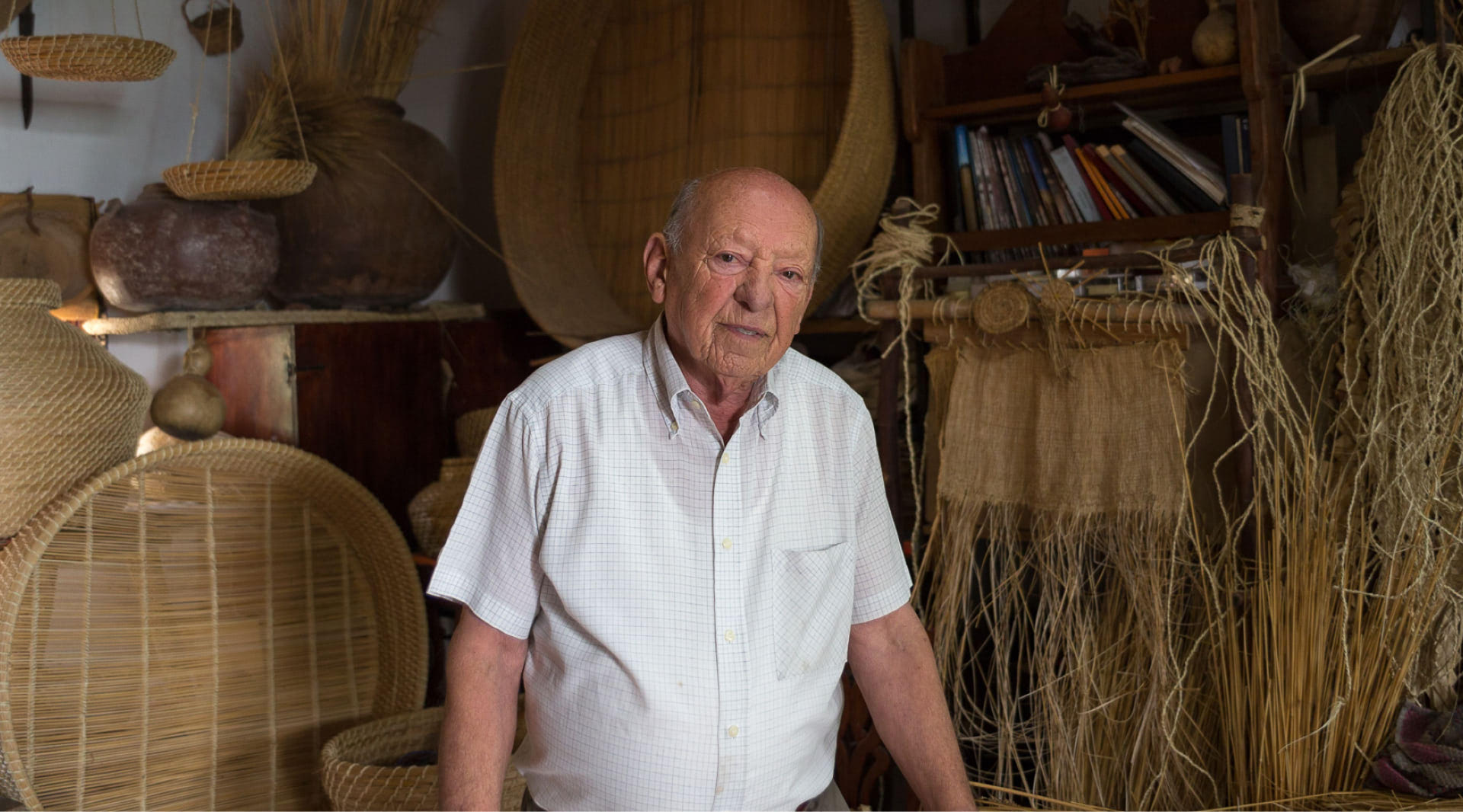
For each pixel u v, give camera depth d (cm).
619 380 140
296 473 248
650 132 311
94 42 211
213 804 238
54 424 213
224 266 257
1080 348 206
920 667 154
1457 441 171
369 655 267
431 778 202
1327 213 221
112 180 279
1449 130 169
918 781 153
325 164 277
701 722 133
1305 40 216
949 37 281
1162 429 197
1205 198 214
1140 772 200
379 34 295
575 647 136
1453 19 183
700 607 136
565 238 318
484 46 347
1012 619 235
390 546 258
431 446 301
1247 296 186
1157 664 195
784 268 131
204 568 242
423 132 300
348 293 285
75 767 218
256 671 247
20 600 204
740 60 292
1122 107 223
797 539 144
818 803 154
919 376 260
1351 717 179
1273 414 200
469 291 347
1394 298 177
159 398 248
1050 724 209
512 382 322
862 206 257
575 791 138
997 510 219
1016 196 240
